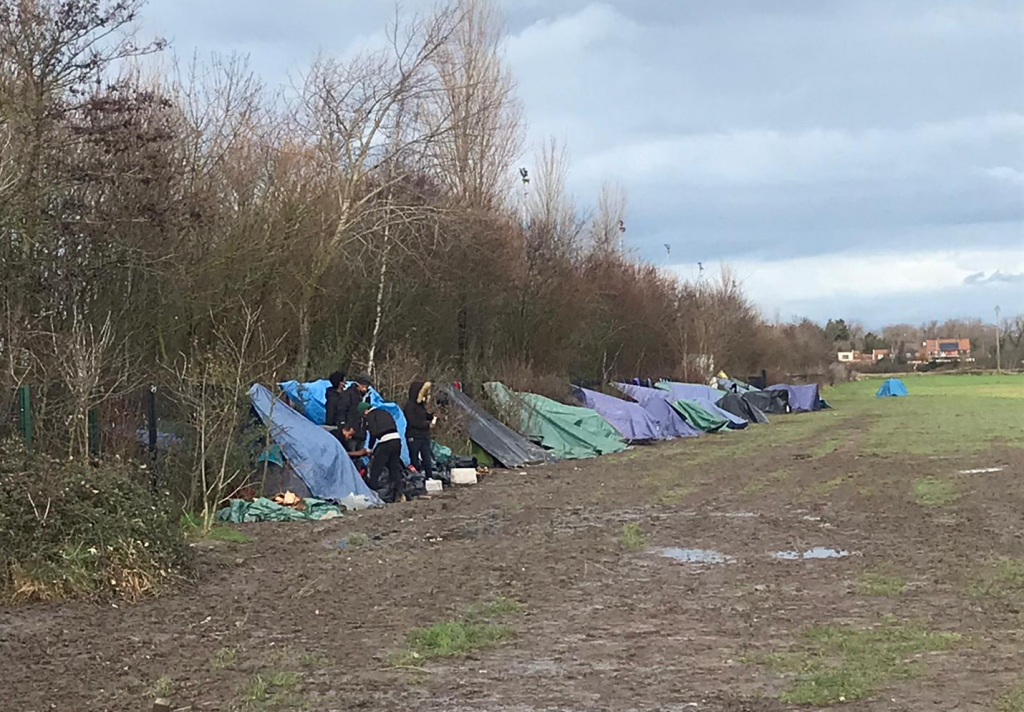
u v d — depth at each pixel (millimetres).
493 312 28500
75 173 14000
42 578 8445
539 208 37875
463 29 28000
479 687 6051
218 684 6164
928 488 15836
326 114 21516
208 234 17234
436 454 18406
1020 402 50094
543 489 16875
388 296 23125
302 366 19500
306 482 14203
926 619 7551
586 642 7090
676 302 49750
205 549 10961
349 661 6652
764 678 6121
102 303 15016
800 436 29094
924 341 149500
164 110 17016
